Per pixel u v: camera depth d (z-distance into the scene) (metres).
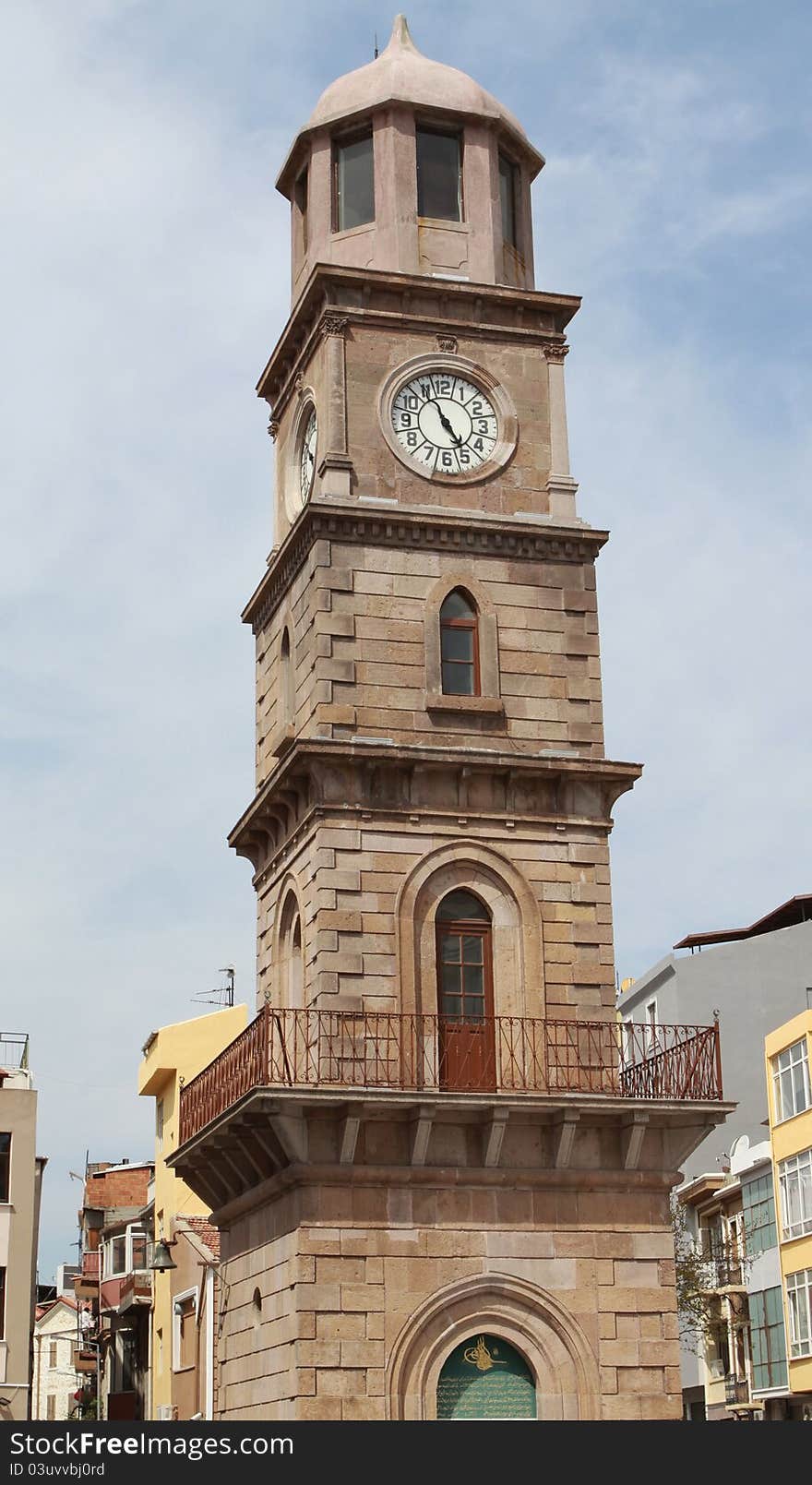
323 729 38.53
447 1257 35.97
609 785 39.91
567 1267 36.62
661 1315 36.94
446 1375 35.84
